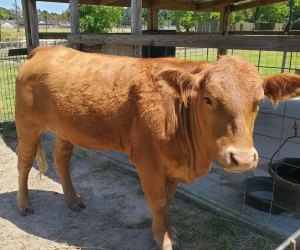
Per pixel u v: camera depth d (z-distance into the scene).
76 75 3.52
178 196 4.48
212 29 15.83
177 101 2.99
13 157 5.93
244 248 3.51
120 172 5.29
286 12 27.22
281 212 3.94
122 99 3.24
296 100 9.58
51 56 3.78
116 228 3.94
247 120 2.37
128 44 4.80
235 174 4.91
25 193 4.23
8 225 4.00
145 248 3.59
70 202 4.31
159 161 3.18
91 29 19.97
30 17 6.67
